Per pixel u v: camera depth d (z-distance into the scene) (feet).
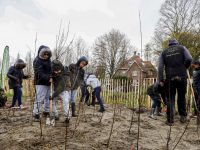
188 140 8.23
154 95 13.20
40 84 10.50
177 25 52.01
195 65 13.03
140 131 9.50
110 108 17.94
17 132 8.41
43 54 10.11
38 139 7.50
